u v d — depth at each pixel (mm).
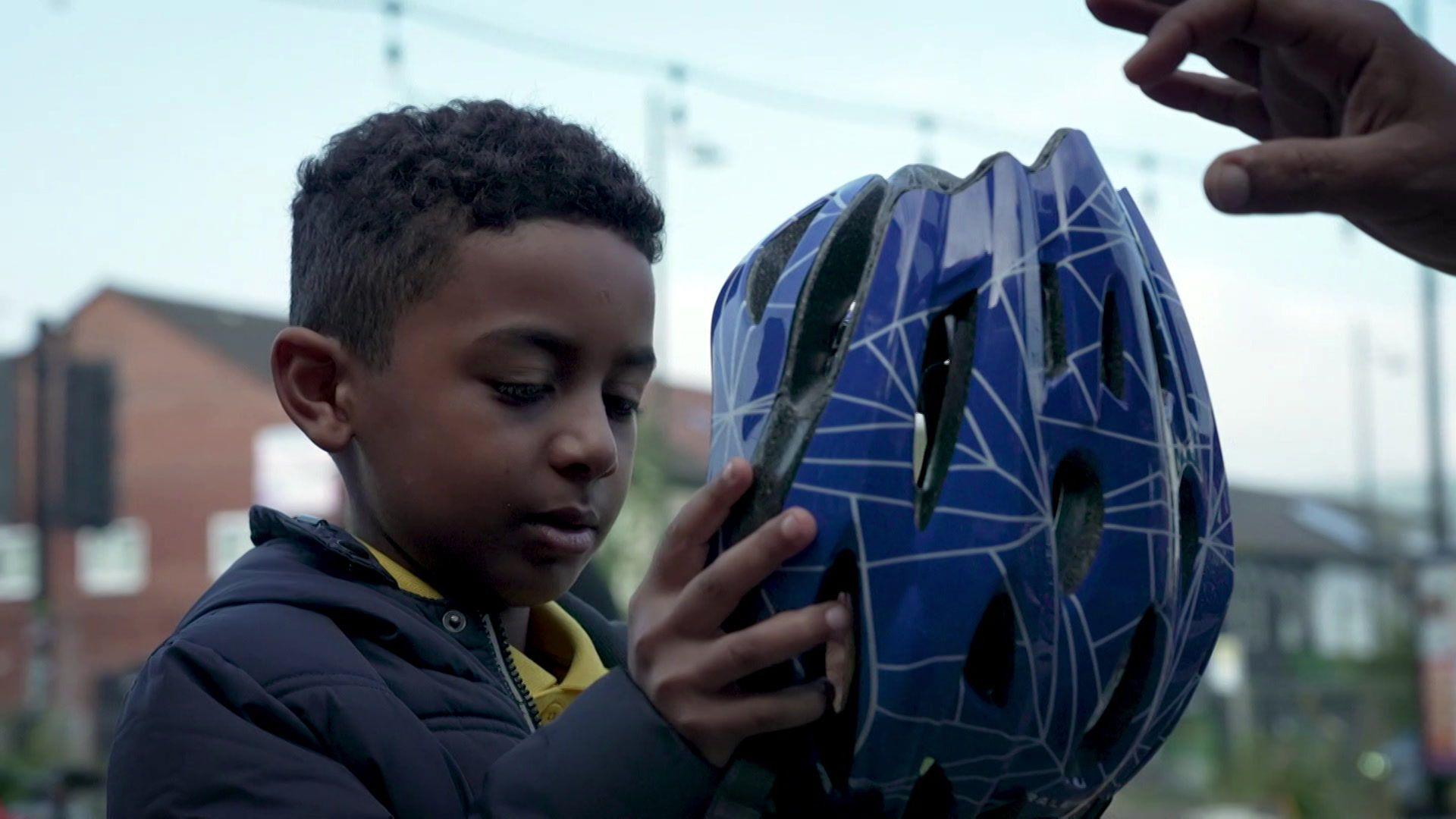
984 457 1166
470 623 1480
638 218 1463
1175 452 1292
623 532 16859
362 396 1439
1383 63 1270
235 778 1299
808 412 1166
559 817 1163
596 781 1161
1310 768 21375
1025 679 1167
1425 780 18266
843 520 1140
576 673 1601
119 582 28938
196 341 29578
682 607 1131
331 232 1477
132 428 29250
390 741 1336
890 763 1156
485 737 1398
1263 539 42969
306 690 1344
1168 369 1316
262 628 1393
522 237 1382
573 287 1382
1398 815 18453
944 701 1148
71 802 6965
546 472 1378
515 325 1368
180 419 29188
